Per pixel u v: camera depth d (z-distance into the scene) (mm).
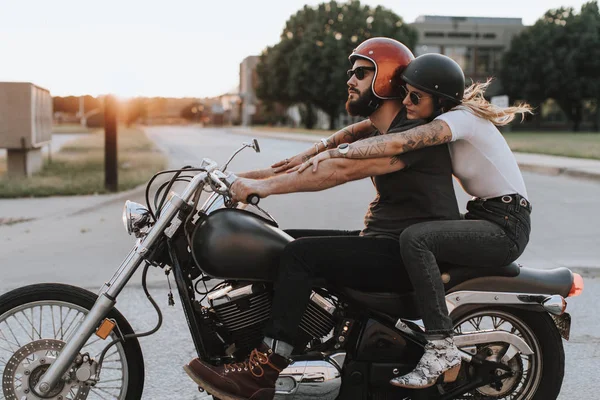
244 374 2910
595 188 12555
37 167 15961
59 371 2867
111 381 3502
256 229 2916
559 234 8188
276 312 2891
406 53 3133
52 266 6566
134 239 7902
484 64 66125
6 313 2973
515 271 3174
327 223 8750
